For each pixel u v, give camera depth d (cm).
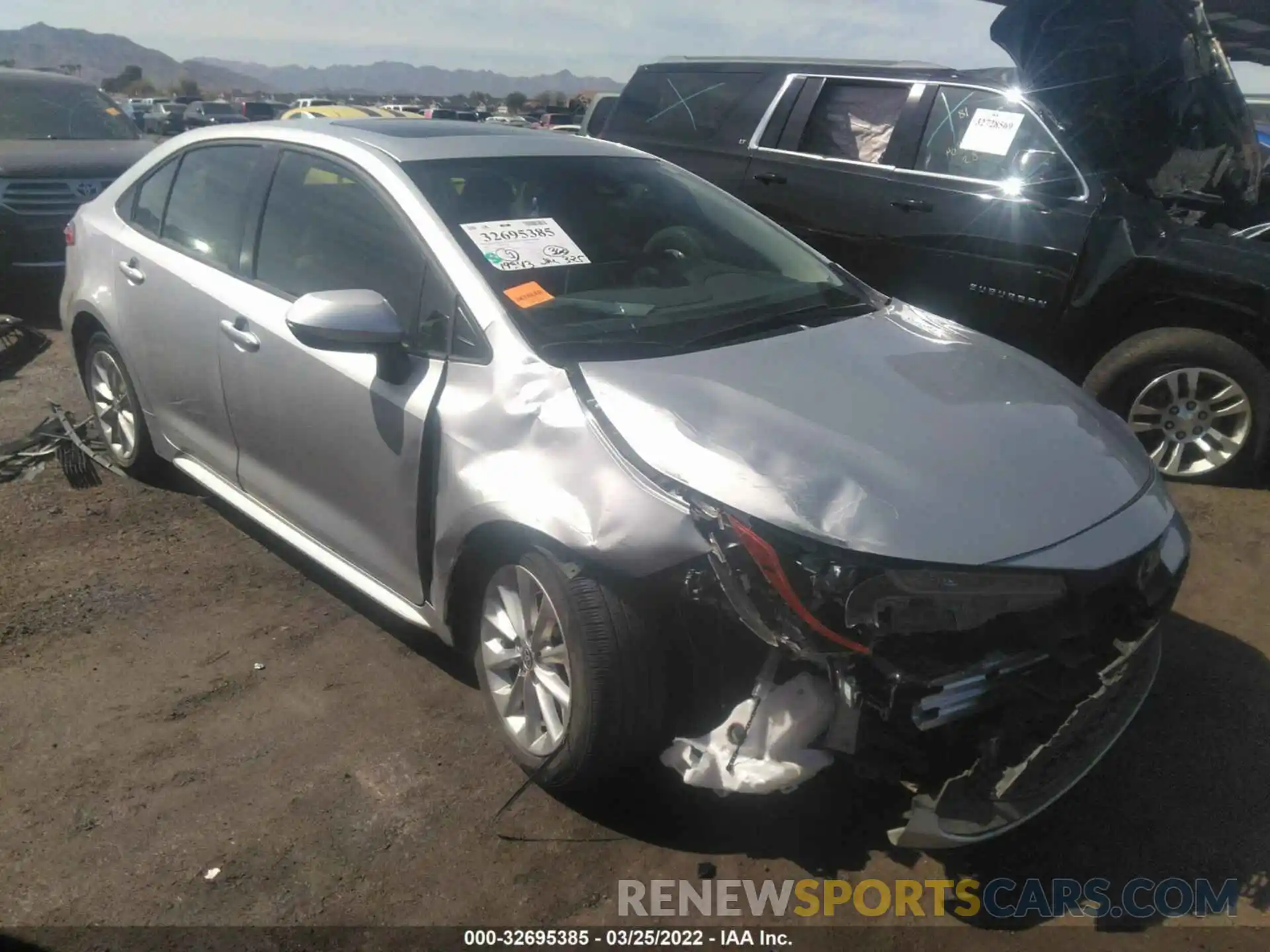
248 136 395
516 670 293
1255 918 253
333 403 324
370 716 319
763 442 252
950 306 554
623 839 273
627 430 258
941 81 564
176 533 435
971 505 244
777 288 352
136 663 344
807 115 611
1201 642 373
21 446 516
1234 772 305
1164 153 555
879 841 274
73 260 473
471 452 281
